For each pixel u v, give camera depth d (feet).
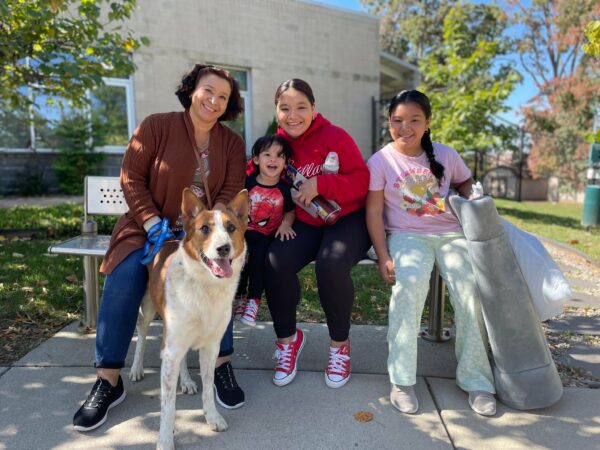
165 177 9.50
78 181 36.24
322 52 44.80
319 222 10.46
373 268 19.29
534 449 7.66
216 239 7.31
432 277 11.82
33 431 7.97
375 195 10.34
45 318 12.89
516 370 8.68
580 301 15.58
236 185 10.16
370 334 12.36
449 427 8.27
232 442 7.77
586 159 59.88
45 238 22.48
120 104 36.96
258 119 42.11
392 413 8.68
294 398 9.18
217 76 9.33
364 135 48.65
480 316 9.27
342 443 7.77
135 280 8.82
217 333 8.04
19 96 23.90
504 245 8.52
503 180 66.18
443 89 39.58
